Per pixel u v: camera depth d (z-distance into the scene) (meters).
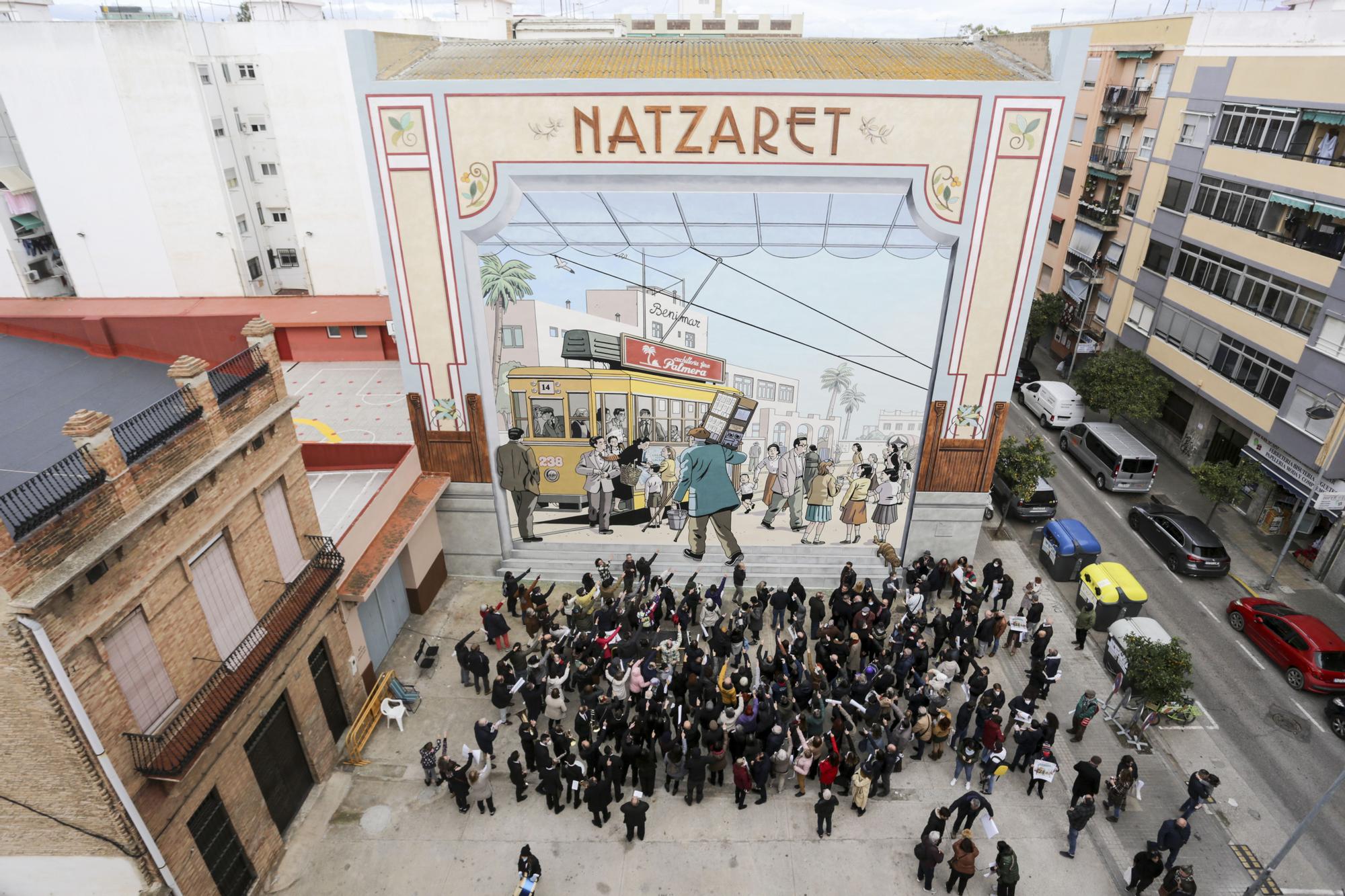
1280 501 24.89
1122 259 32.66
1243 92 25.33
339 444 20.28
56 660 9.20
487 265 18.69
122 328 20.72
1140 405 28.11
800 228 18.09
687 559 22.30
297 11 39.34
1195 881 14.09
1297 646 18.84
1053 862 14.34
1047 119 16.69
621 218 18.08
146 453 10.84
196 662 11.95
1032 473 24.27
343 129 34.00
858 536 22.05
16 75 31.53
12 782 10.14
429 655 18.77
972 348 19.23
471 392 19.88
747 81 16.52
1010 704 15.90
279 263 37.69
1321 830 15.22
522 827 14.82
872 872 14.08
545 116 16.97
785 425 20.53
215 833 12.40
